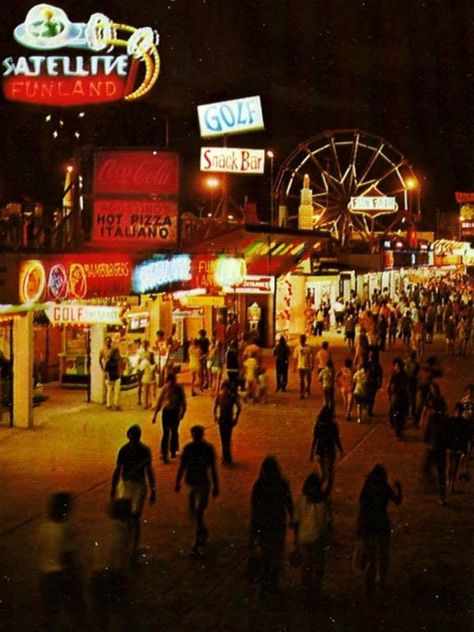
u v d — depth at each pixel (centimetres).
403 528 1170
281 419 2005
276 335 3706
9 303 1633
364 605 892
